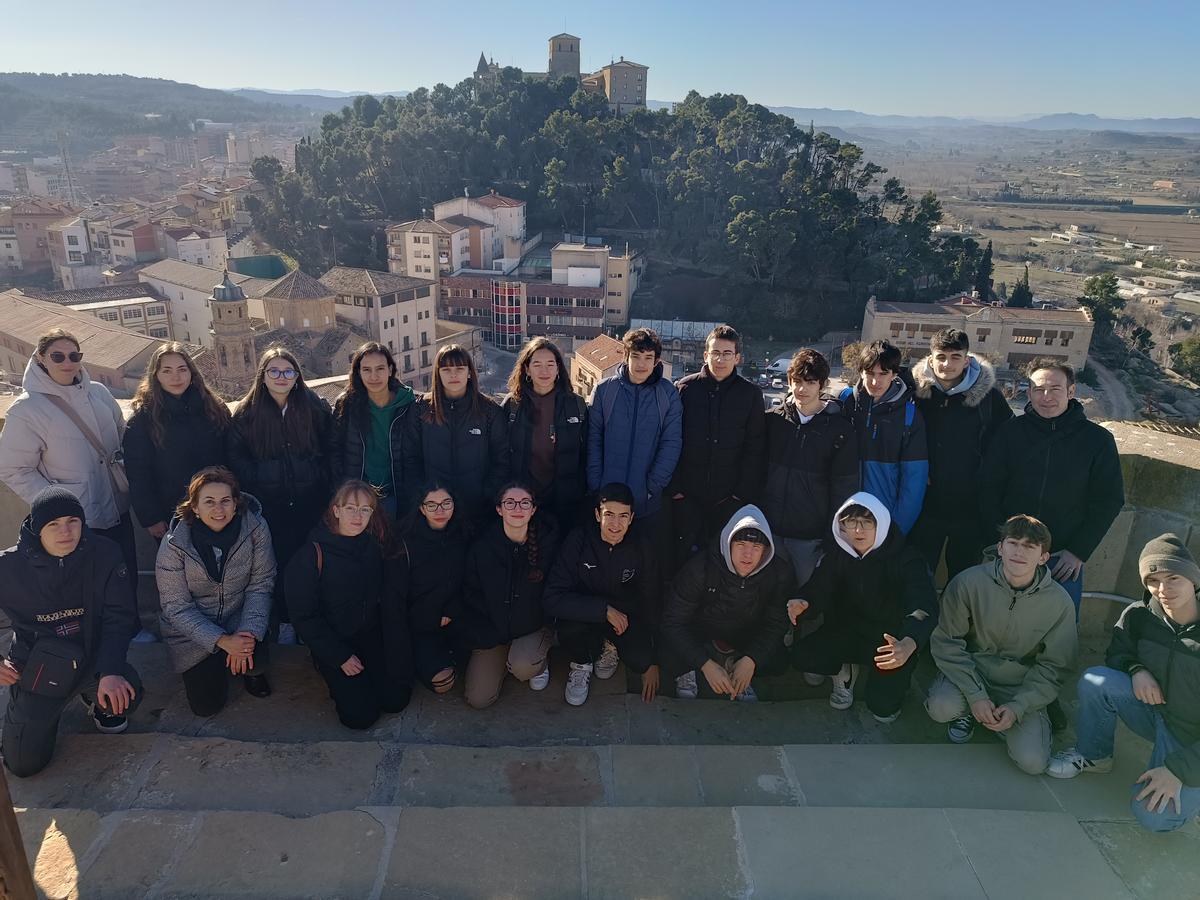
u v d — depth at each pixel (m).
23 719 4.04
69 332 5.20
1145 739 4.15
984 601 4.47
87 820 3.60
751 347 74.62
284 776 4.12
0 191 167.38
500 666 5.03
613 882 3.33
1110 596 5.77
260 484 5.50
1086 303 75.62
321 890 3.27
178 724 4.71
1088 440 4.91
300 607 4.61
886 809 3.78
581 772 4.20
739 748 4.39
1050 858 3.55
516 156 102.00
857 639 4.99
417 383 60.41
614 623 4.86
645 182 98.00
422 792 4.04
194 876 3.33
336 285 56.19
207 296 65.06
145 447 5.32
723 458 5.63
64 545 4.17
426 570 4.87
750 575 4.80
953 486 5.35
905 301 75.88
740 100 106.50
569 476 5.79
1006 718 4.29
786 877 3.38
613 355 37.25
